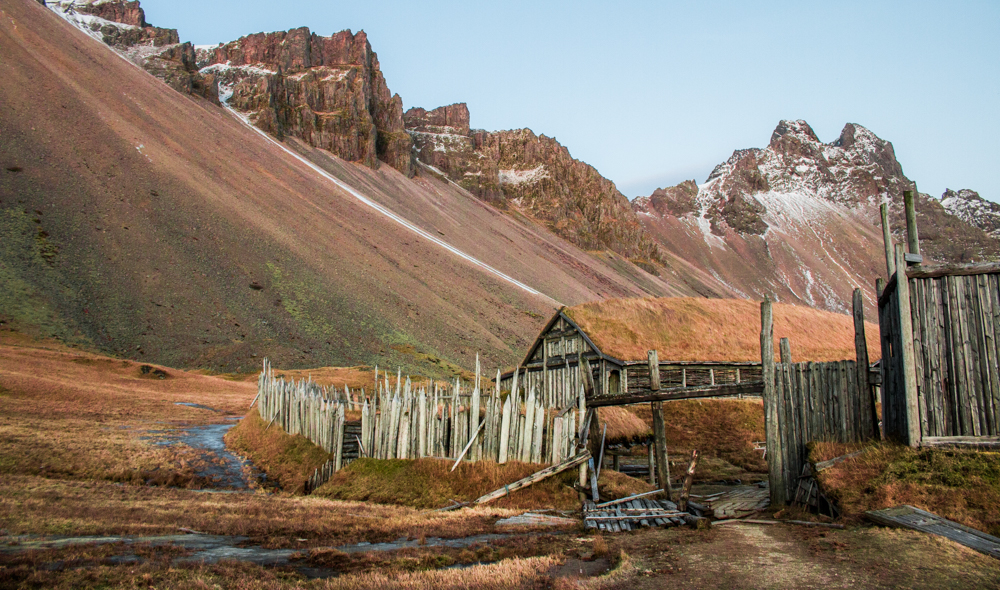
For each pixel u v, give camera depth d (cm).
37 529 1123
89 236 10050
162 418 3950
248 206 14375
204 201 13075
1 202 9719
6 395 3800
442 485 1831
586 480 1825
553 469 1773
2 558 893
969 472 1180
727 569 954
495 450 1892
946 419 1300
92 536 1124
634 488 1834
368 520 1442
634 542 1202
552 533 1341
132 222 11031
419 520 1456
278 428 2959
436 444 1983
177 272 10256
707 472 2469
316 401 2514
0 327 6956
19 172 10725
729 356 3653
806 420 1580
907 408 1322
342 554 1077
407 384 2047
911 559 930
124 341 8069
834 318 4475
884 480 1257
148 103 18225
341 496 1916
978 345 1290
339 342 10075
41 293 8150
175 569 904
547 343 3859
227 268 11119
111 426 3262
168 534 1205
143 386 5544
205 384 6172
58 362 5484
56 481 1778
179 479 2155
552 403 3591
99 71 18388
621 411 2500
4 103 12600
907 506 1161
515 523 1441
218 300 10000
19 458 2108
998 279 1295
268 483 2300
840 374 1560
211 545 1133
